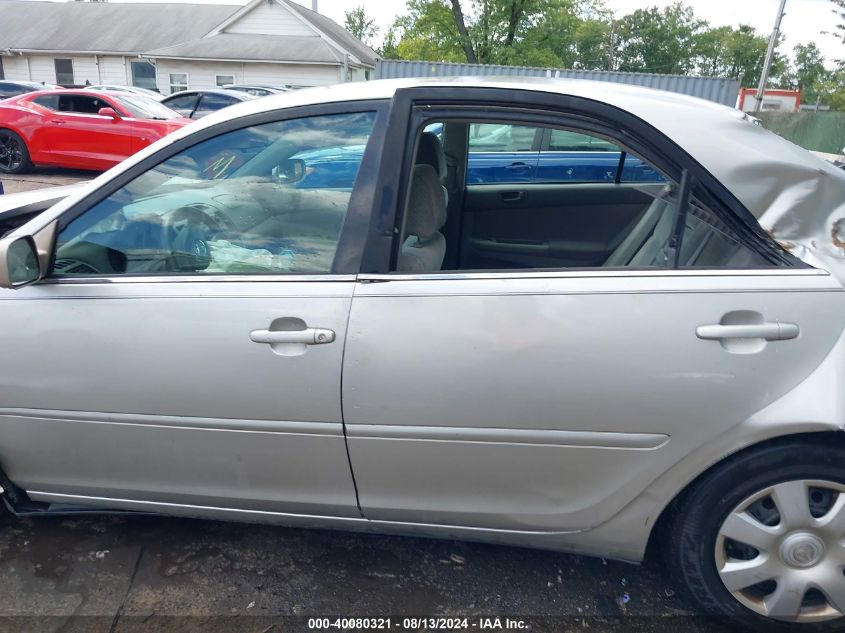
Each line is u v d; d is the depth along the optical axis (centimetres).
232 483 212
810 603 199
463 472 196
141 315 199
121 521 258
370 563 239
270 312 192
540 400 184
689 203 186
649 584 231
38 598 219
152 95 1489
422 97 197
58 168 1234
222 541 249
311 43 2584
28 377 208
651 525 197
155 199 213
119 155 1091
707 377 178
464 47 2244
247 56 2447
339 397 192
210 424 202
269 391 194
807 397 175
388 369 188
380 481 202
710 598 199
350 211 195
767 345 177
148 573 231
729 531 191
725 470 186
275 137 207
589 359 181
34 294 206
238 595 222
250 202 208
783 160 187
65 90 1127
